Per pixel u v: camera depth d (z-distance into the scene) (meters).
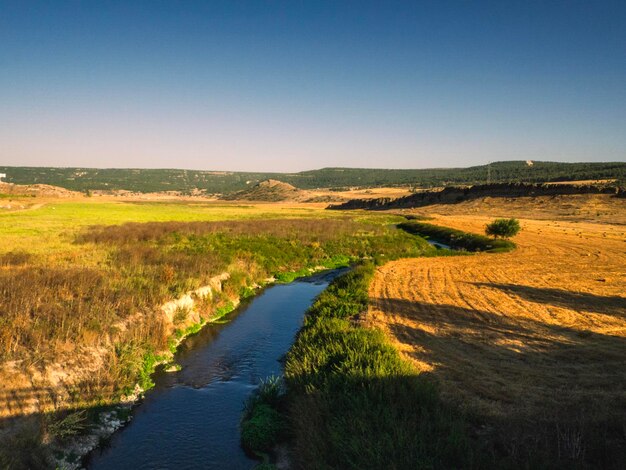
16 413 9.01
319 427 8.60
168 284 18.47
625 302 19.25
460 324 16.11
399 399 9.09
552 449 7.60
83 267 19.53
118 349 12.70
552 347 13.47
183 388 12.38
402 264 30.83
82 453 9.22
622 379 10.89
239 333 17.11
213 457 9.29
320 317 16.70
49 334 11.73
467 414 9.05
